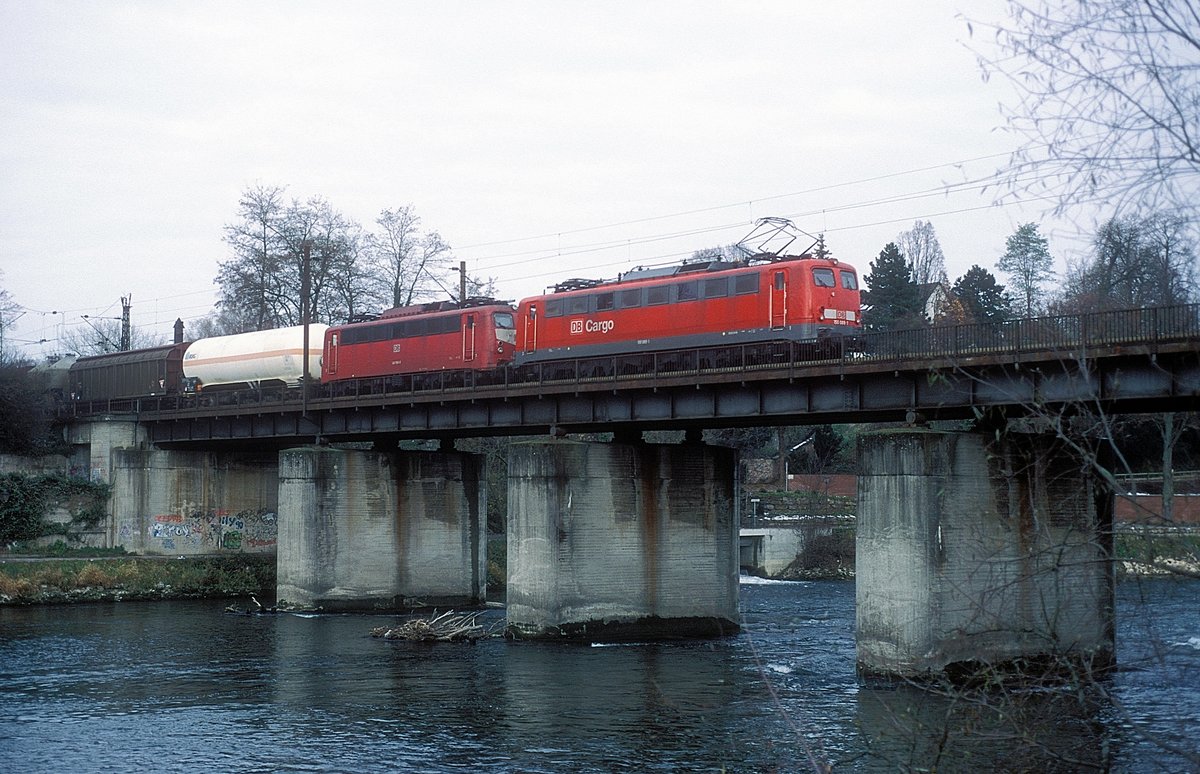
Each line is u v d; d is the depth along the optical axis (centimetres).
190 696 4309
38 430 8269
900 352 4325
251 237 10319
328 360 7819
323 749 3531
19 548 7856
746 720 3800
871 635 4269
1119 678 3600
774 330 5344
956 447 4219
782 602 7494
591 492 5644
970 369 4119
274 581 8000
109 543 8131
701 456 5962
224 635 5862
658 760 3347
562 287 6462
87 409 9138
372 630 5941
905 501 4178
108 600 7319
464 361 6825
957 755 2789
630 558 5719
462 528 7344
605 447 5697
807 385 4738
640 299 5906
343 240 10331
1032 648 4041
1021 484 4309
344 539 6962
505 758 3403
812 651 5231
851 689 4234
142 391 8775
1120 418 4416
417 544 7181
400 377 6994
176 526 8212
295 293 10344
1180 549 1934
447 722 3859
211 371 8519
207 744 3600
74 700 4244
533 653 5219
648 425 5603
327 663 4994
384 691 4375
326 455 6938
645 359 5784
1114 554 2105
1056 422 1841
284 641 5650
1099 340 3516
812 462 11938
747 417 5016
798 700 4062
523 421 6009
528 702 4150
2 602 7000
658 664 4903
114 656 5191
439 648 5400
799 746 3434
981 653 2191
